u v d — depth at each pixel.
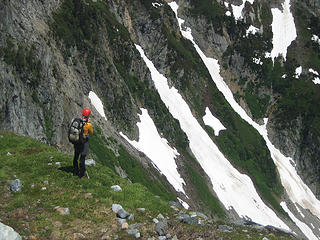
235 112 145.75
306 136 152.38
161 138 101.88
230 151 126.75
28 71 56.19
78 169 14.98
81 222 11.46
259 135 141.75
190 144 113.88
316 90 165.38
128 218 12.09
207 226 12.80
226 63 164.75
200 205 88.44
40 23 70.88
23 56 56.22
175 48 136.00
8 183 13.54
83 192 13.48
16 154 17.28
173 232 11.62
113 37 103.00
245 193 111.62
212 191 99.44
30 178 14.46
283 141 152.00
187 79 134.62
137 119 96.56
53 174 14.73
